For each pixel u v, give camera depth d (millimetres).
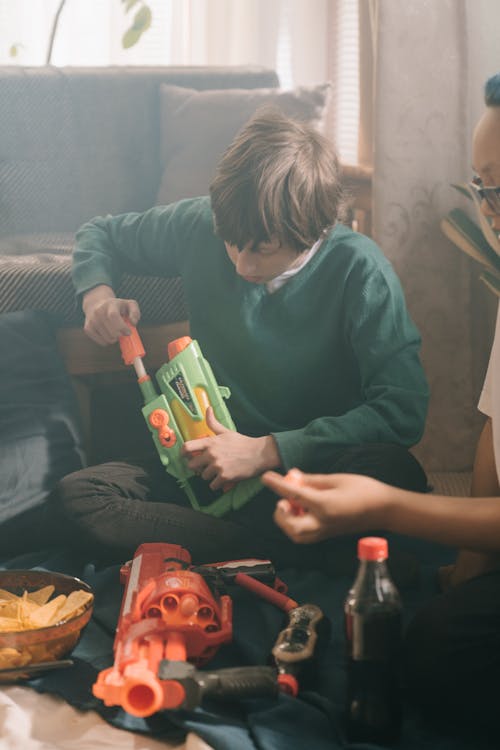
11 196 2414
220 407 1479
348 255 1503
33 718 1125
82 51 2869
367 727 1053
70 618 1195
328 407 1568
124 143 2492
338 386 1561
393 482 1409
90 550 1464
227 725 1094
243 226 1374
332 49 2793
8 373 1667
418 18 1895
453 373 2037
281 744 1050
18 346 1697
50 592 1298
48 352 1737
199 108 2391
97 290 1647
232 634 1275
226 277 1579
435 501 1081
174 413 1483
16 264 1821
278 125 1435
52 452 1658
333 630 1313
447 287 2002
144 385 1542
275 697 1089
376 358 1475
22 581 1337
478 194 1179
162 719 1116
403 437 1455
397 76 1908
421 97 1923
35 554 1554
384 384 1470
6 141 2414
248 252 1406
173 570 1268
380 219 1962
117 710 1131
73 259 1718
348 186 2203
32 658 1170
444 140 1943
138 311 1601
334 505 1053
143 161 2504
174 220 1662
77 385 1883
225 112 2361
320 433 1420
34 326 1739
